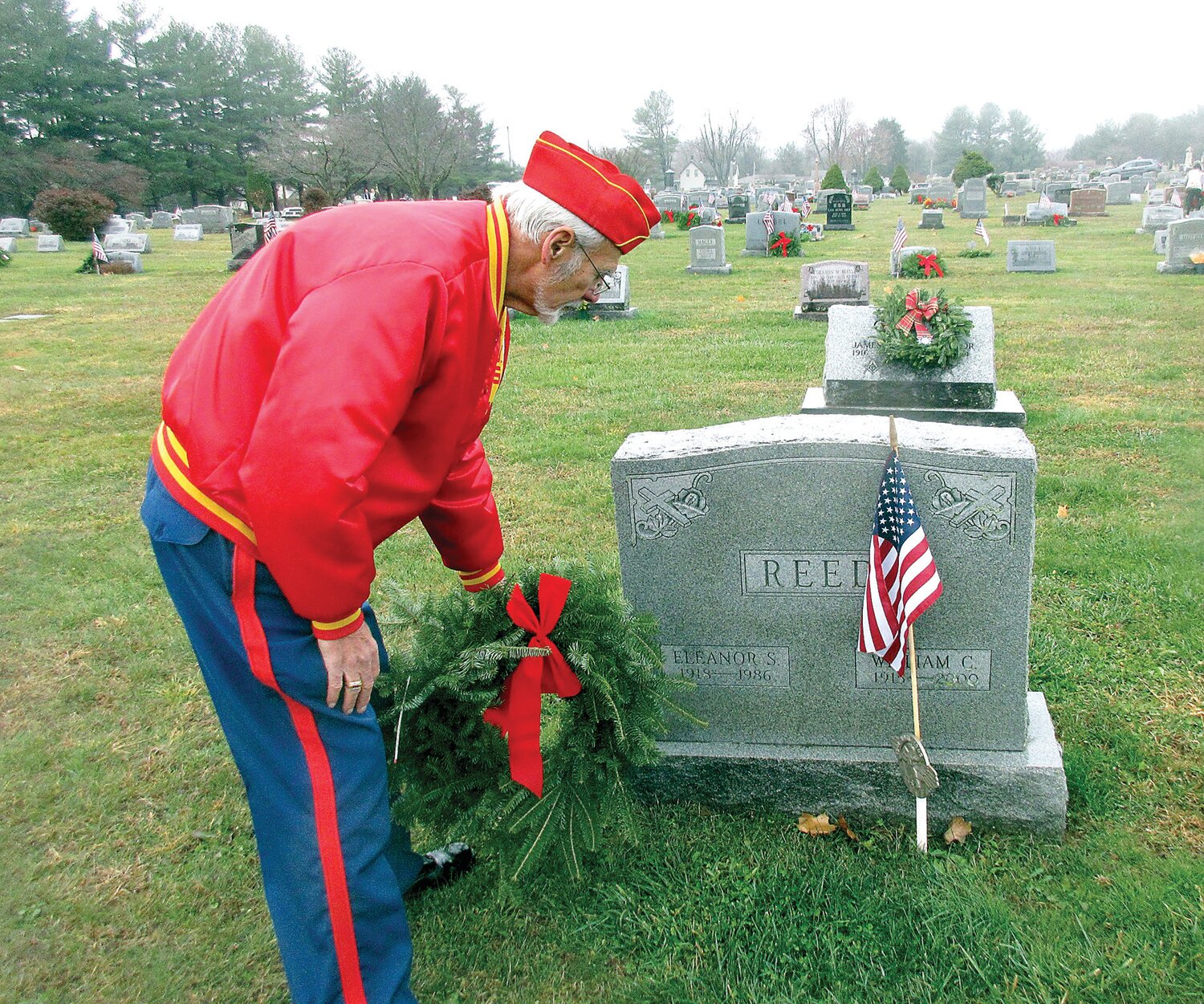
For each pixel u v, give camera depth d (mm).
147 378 11148
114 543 5973
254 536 2143
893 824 3273
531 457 7219
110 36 60031
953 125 128375
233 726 2307
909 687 3238
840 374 7816
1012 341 11180
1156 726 3584
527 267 2354
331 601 2066
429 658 2832
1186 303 13531
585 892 2984
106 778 3607
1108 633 4258
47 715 4035
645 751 2916
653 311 15008
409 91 42062
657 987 2629
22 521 6402
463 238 2182
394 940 2385
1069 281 16531
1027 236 26656
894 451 2988
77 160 52562
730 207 40344
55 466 7691
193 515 2168
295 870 2289
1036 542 5227
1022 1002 2484
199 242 34625
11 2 54938
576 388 9594
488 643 2770
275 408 1930
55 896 3025
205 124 61188
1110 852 3006
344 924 2293
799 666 3297
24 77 53906
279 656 2203
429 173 42344
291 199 58000
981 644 3143
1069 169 91625
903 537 2945
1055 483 6109
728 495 3170
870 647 3043
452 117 43875
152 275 22672
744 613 3281
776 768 3299
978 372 7633
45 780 3609
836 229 32812
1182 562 4863
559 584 2791
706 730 3434
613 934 2824
